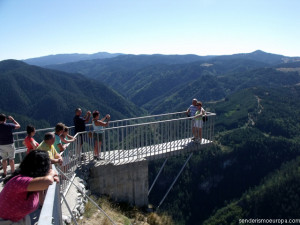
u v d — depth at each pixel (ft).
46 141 15.60
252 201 240.32
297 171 254.68
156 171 272.10
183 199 275.39
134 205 29.32
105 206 23.97
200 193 287.69
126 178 28.81
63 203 19.72
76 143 25.84
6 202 8.27
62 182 20.42
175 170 286.25
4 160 21.70
